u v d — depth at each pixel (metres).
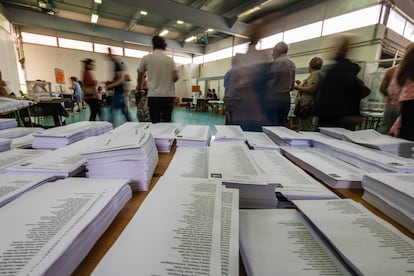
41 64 8.55
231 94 1.66
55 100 3.06
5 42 6.21
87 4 6.65
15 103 1.59
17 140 0.77
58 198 0.34
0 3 5.95
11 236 0.25
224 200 0.36
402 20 5.16
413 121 1.04
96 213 0.30
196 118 6.91
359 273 0.24
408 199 0.36
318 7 5.60
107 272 0.22
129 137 0.55
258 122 1.60
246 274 0.26
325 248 0.29
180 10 5.55
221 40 9.70
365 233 0.31
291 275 0.25
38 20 7.05
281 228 0.34
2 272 0.20
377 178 0.44
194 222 0.30
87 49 9.40
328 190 0.47
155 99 2.07
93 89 3.40
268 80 1.59
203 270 0.22
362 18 4.79
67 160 0.51
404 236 0.30
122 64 3.24
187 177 0.47
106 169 0.46
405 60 1.12
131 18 7.83
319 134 0.97
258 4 5.49
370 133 0.89
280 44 1.60
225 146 0.69
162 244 0.26
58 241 0.25
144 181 0.47
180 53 12.02
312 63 1.86
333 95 1.41
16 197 0.35
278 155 0.70
